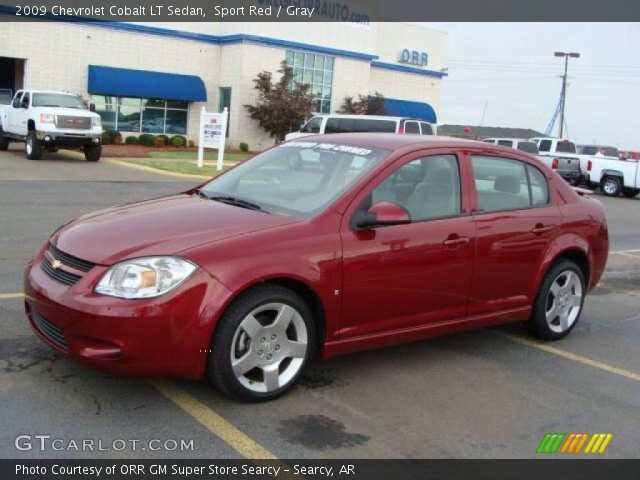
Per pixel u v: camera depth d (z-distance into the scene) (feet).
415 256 15.65
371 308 15.21
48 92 71.97
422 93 148.25
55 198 43.04
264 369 13.85
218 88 116.78
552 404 15.10
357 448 12.42
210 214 14.90
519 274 18.10
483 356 18.11
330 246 14.38
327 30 122.11
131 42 105.29
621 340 20.39
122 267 12.73
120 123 107.04
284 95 111.24
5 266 24.35
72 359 12.92
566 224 19.20
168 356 12.76
